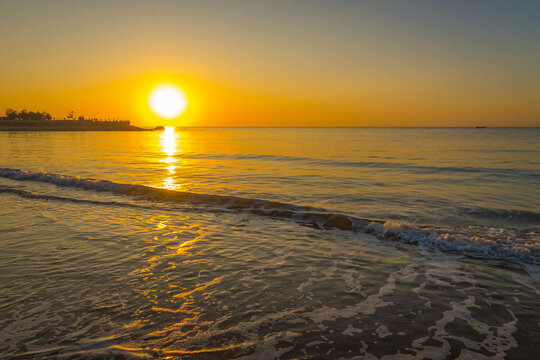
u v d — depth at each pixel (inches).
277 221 352.5
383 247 272.2
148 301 178.1
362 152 1529.3
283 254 255.6
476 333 149.8
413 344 141.0
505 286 199.6
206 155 1338.6
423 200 463.5
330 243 282.7
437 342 142.5
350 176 711.1
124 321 157.2
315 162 1039.6
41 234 299.9
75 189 525.7
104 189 518.9
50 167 858.8
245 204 418.6
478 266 231.0
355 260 243.4
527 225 342.6
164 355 130.9
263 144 2427.4
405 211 399.5
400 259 245.0
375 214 385.4
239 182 620.1
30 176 626.8
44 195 470.9
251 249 266.5
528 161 1063.0
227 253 256.7
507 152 1507.1
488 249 256.5
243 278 210.4
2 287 193.9
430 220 360.8
